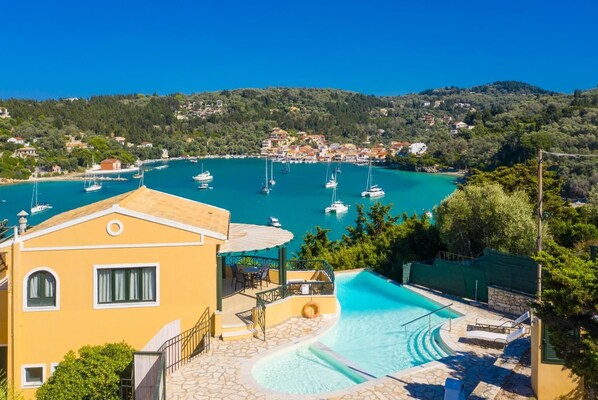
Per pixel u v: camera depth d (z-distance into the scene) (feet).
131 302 64.08
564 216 144.56
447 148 625.41
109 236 63.31
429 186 510.58
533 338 47.91
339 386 55.11
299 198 444.55
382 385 51.11
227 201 430.20
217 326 65.31
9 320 61.57
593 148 320.09
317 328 69.56
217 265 66.54
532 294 76.79
